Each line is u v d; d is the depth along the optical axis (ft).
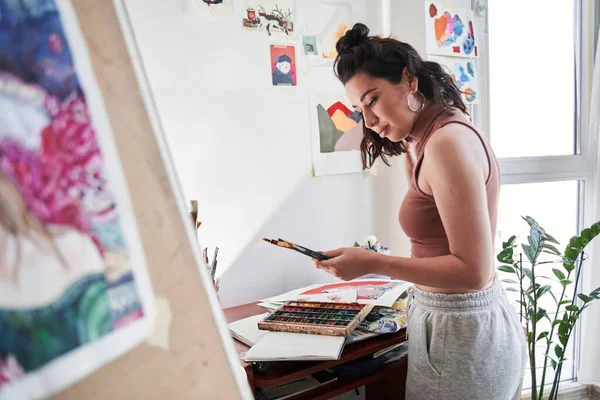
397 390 4.27
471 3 5.81
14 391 0.89
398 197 5.47
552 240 4.79
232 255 4.69
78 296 1.05
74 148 1.12
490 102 6.01
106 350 1.07
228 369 1.35
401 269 2.82
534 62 6.19
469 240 2.54
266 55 4.69
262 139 4.75
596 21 6.16
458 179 2.54
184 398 1.20
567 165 6.25
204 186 4.50
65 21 1.16
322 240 5.18
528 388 6.44
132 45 1.37
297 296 4.28
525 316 5.15
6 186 0.96
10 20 1.03
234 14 4.50
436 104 3.01
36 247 0.99
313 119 5.01
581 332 6.29
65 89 1.12
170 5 4.21
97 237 1.12
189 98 4.36
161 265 1.27
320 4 4.95
